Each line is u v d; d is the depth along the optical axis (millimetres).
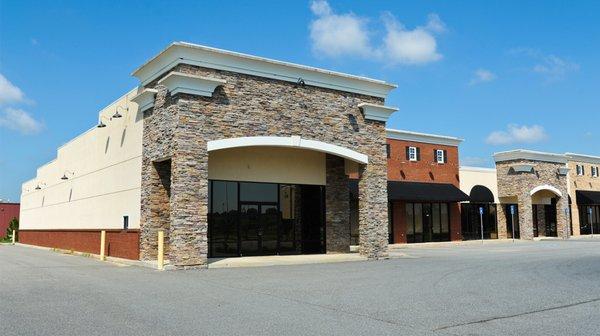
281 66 22297
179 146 19562
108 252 25828
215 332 8578
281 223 25250
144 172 22484
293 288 13867
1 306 11086
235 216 23938
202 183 19922
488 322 9469
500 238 44906
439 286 14141
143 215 22312
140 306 11055
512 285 14250
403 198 35844
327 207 26547
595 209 54250
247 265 20531
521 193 44000
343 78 24281
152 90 21516
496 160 46125
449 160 40750
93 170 29281
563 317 9930
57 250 33812
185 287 14117
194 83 19938
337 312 10398
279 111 22281
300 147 22812
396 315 10094
